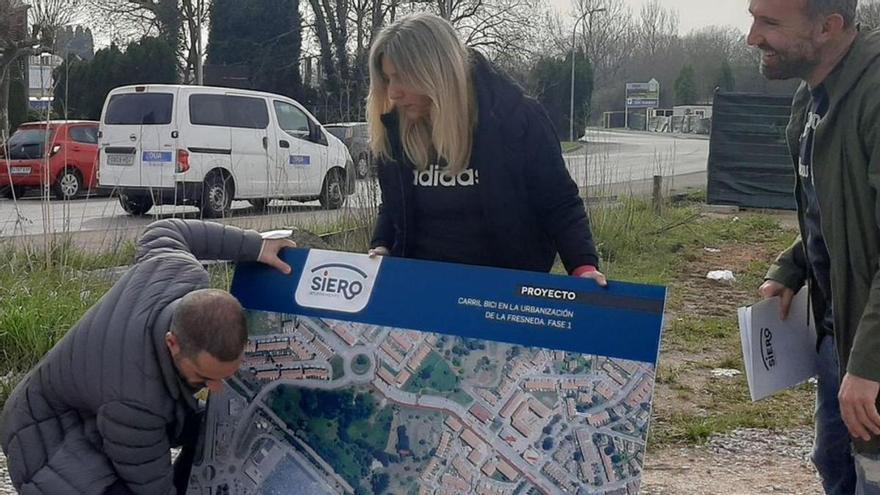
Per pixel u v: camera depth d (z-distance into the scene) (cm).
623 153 2420
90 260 827
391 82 289
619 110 6444
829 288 272
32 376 285
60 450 276
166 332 263
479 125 293
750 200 1705
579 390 262
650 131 6309
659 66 6825
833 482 297
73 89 3441
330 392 280
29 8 1738
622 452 258
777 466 468
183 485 297
